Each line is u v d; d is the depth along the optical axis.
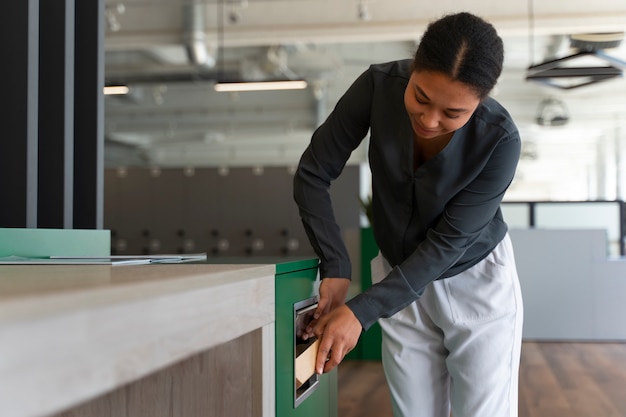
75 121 2.63
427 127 1.26
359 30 8.98
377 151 1.52
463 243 1.45
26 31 2.23
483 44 1.19
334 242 1.59
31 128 2.25
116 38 9.52
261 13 9.22
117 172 9.32
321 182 1.60
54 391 0.57
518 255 6.56
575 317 6.48
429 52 1.19
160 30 9.43
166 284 0.79
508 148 1.41
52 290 0.64
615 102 12.80
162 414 1.40
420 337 1.69
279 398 1.42
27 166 2.23
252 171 9.10
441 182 1.43
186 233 9.20
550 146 15.66
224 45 9.87
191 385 1.37
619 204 6.75
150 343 0.75
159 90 13.80
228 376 1.32
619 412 3.84
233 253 9.11
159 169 9.27
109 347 0.66
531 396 4.24
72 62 2.47
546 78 6.11
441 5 8.71
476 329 1.60
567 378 4.77
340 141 1.57
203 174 9.20
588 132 14.51
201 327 0.91
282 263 1.44
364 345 5.58
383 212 1.58
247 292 1.15
